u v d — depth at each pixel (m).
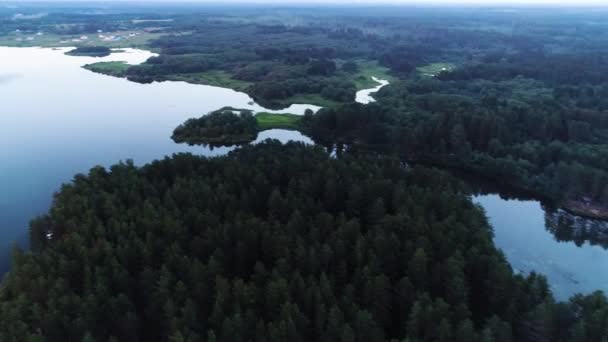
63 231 90.75
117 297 71.19
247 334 65.44
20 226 111.75
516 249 108.00
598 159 135.62
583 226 118.06
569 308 69.00
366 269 75.62
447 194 102.31
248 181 108.75
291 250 82.00
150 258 80.19
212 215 89.81
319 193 106.75
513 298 71.75
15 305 69.94
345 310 69.81
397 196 100.56
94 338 63.91
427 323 66.50
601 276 97.69
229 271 82.06
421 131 158.00
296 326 66.50
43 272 76.88
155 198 96.81
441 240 84.25
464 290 73.12
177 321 65.75
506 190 141.88
